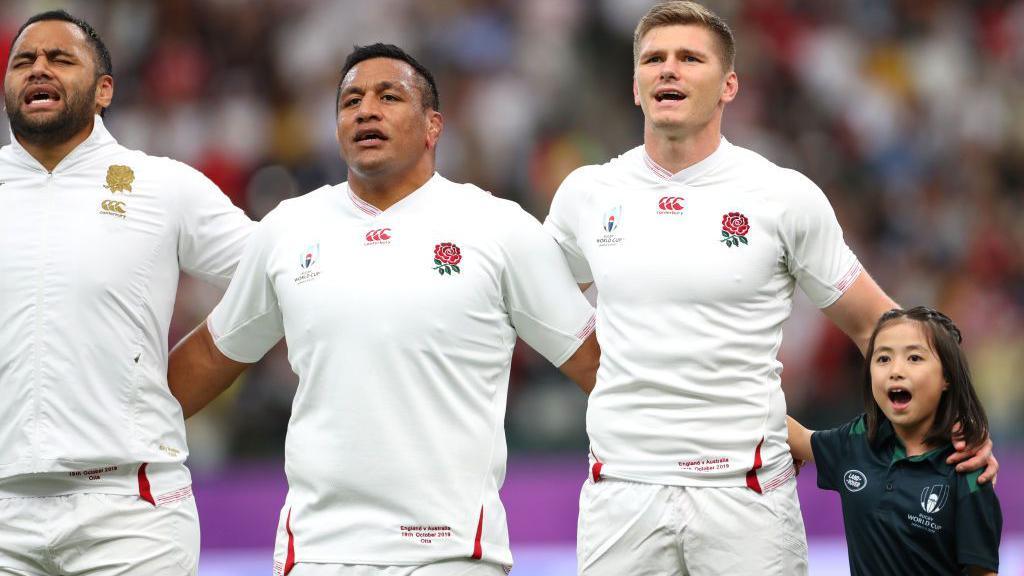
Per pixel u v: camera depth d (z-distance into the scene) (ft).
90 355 65.46
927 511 64.28
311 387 64.54
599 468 64.90
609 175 67.41
